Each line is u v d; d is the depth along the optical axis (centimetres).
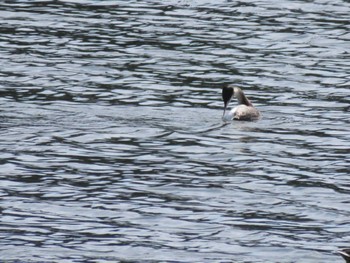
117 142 2912
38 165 2723
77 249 2255
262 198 2531
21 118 3089
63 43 3900
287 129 3061
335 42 3962
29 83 3444
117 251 2247
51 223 2378
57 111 3166
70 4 4431
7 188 2567
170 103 3294
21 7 4366
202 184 2616
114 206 2473
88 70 3600
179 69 3638
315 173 2700
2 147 2844
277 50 3862
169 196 2538
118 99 3309
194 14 4300
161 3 4462
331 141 2958
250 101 3312
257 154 2841
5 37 3956
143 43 3916
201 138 2967
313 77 3569
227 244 2289
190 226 2373
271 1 4503
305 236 2331
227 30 4088
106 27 4112
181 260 2211
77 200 2506
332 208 2477
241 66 3678
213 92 3419
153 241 2298
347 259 2061
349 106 3284
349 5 4459
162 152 2844
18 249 2247
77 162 2753
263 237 2323
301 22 4203
